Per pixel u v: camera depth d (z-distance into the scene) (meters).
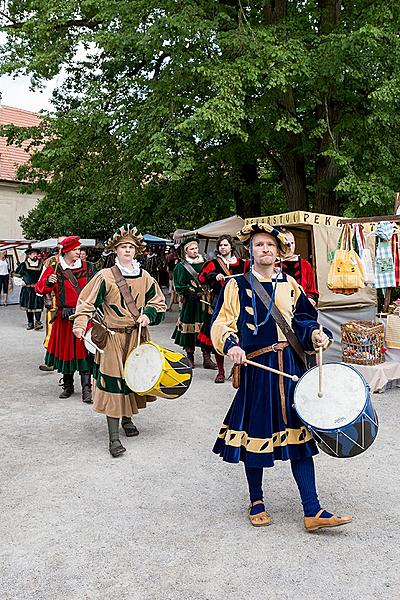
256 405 3.57
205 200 15.48
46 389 7.64
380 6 11.67
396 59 11.67
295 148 13.31
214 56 11.49
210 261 7.97
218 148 14.13
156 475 4.60
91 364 6.92
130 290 5.25
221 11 11.98
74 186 15.50
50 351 7.02
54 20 13.35
